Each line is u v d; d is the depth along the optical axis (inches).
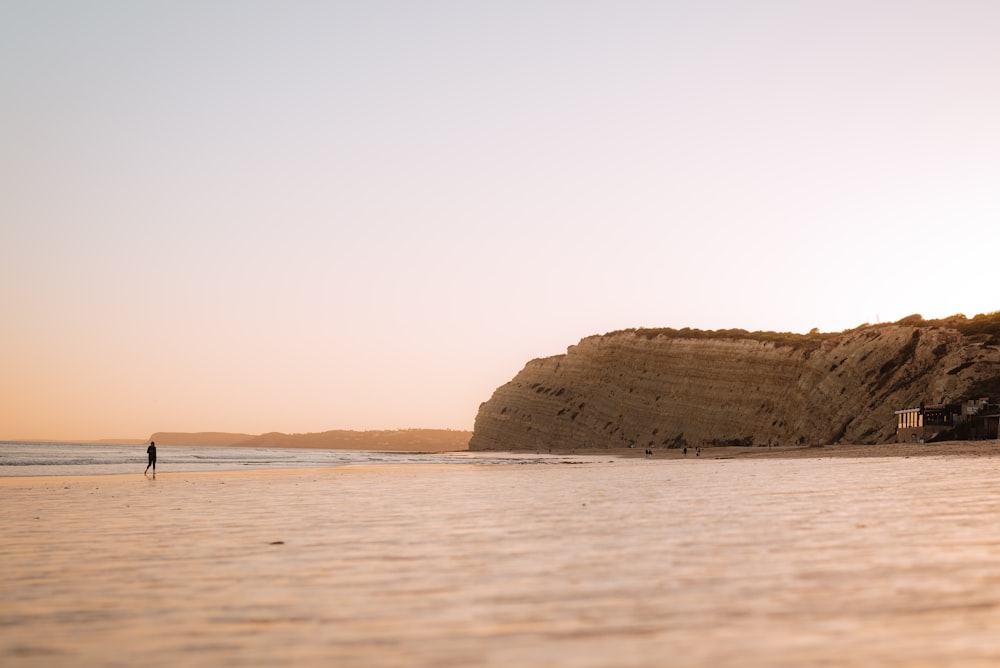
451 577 402.0
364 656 260.1
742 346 5300.2
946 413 3693.4
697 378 5462.6
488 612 320.2
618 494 973.2
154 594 373.4
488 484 1343.5
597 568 414.0
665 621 295.0
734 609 310.8
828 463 1962.4
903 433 3897.6
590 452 5310.0
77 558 496.1
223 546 545.6
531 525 633.0
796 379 4891.7
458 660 251.8
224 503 976.9
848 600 321.4
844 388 4525.1
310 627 303.1
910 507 686.5
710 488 1032.8
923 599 320.8
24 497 1141.1
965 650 248.1
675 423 5452.8
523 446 6540.4
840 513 652.1
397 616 317.7
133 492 1259.8
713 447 5088.6
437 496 1034.1
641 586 362.0
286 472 2228.1
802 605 314.7
